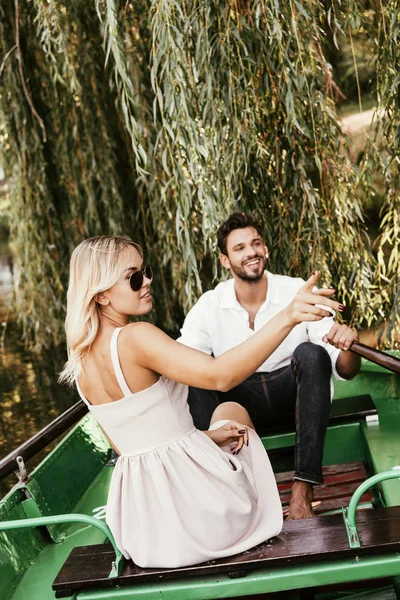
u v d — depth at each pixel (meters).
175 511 1.94
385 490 2.53
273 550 1.92
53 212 6.00
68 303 2.01
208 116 3.62
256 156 3.80
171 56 3.36
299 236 4.00
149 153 4.86
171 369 1.86
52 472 2.88
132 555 1.98
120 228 5.71
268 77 3.66
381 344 4.37
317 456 2.56
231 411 2.38
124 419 1.98
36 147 5.64
